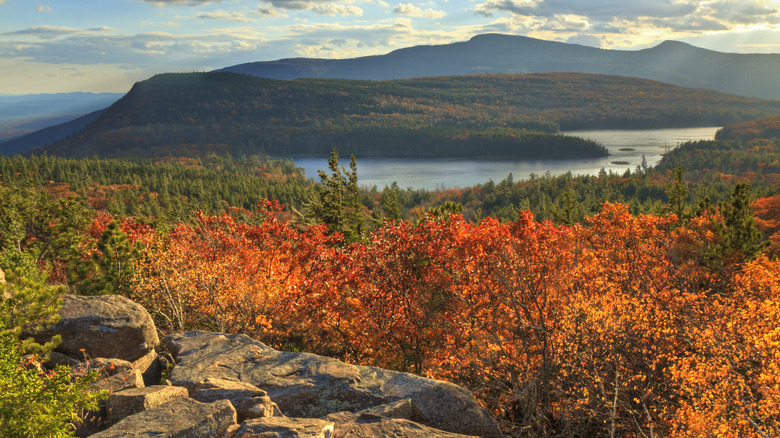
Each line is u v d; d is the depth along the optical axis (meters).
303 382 11.20
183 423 7.99
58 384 8.04
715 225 24.77
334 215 38.94
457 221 21.91
